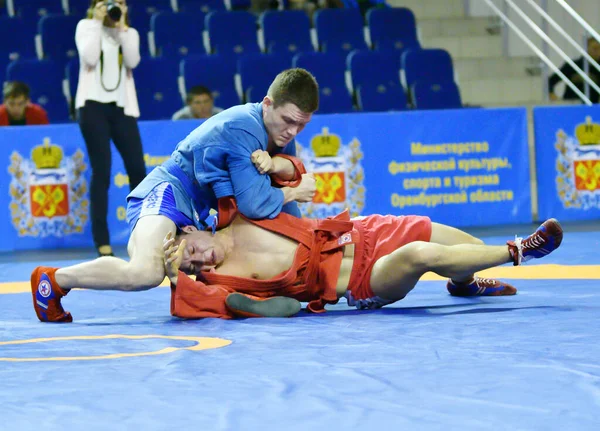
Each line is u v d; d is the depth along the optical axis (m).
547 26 14.02
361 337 3.81
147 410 2.64
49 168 8.91
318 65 11.60
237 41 12.22
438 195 9.56
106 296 5.58
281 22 12.48
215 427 2.45
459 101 11.89
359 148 9.35
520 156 9.73
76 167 8.98
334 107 11.43
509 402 2.63
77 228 9.02
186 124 9.08
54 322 4.58
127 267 4.49
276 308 4.52
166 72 11.34
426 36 14.09
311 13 13.38
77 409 2.66
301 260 4.65
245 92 11.36
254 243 4.66
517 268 6.25
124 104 8.09
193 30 12.18
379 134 9.39
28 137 8.85
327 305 5.09
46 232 8.94
